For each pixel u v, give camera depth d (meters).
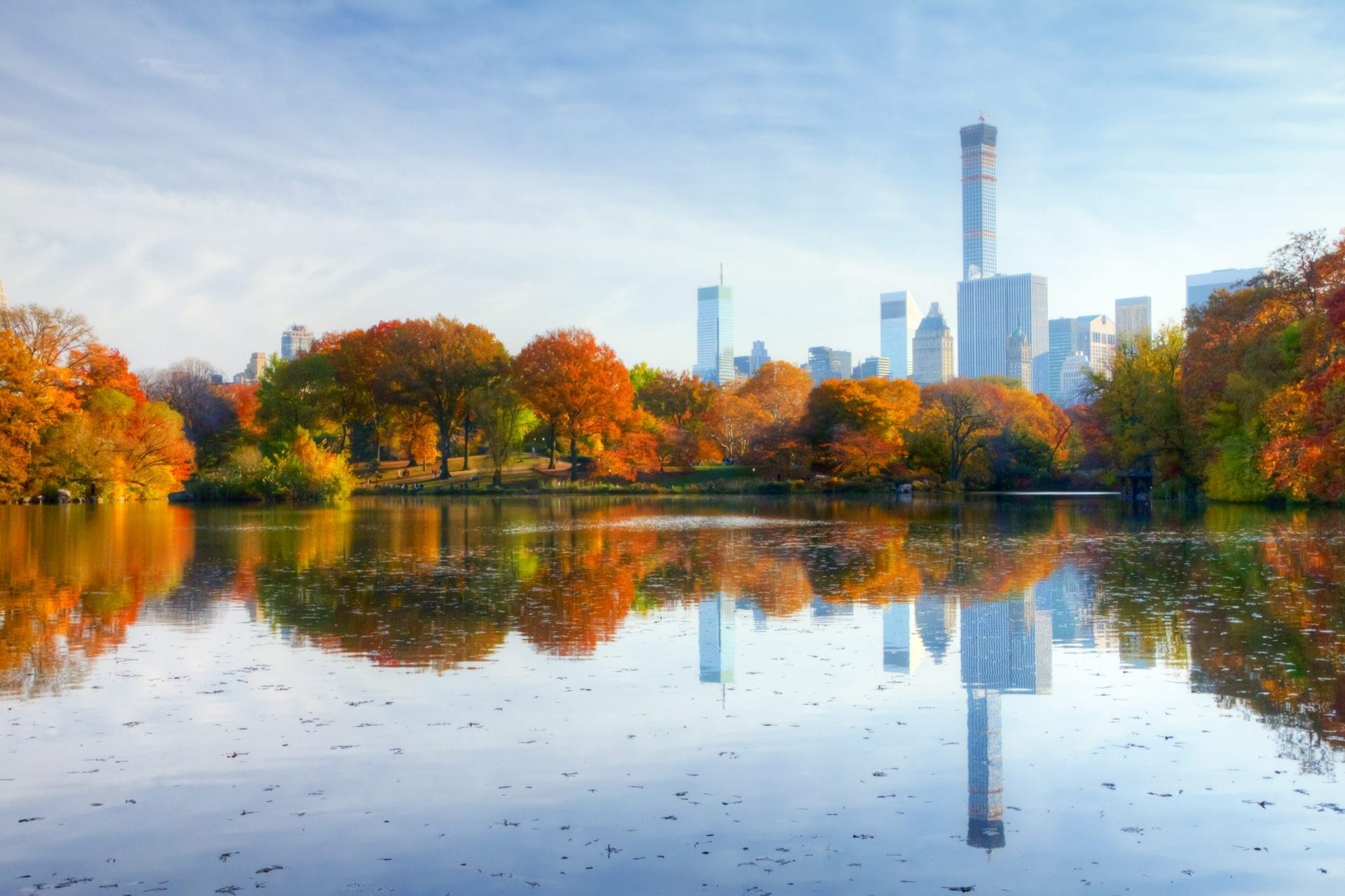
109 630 17.38
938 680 13.66
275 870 7.77
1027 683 13.41
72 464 64.50
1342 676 13.59
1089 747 10.60
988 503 69.94
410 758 10.34
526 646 15.98
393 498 82.62
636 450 97.19
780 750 10.59
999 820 8.66
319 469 73.19
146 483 69.62
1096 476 91.94
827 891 7.38
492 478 97.19
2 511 56.81
